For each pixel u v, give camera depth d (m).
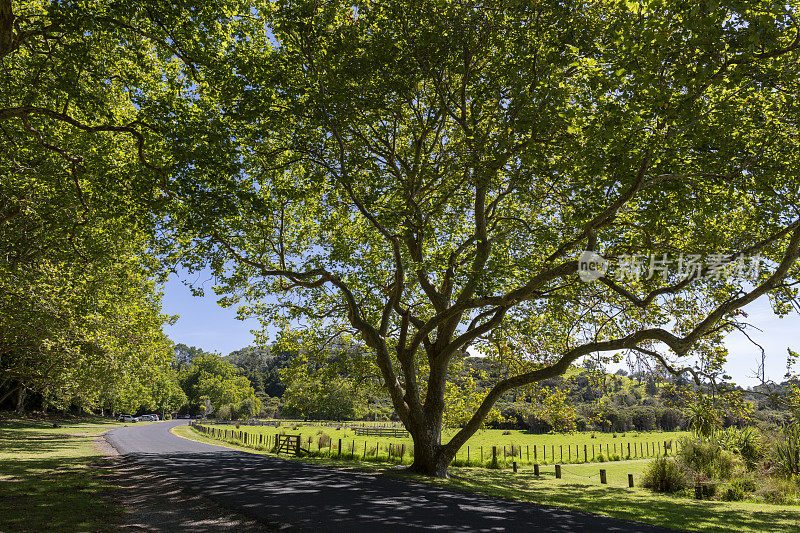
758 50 10.34
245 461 19.58
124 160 15.94
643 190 13.23
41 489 11.23
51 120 14.53
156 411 102.50
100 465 17.11
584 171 13.45
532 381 16.61
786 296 14.54
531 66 13.16
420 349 22.81
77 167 14.23
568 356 15.84
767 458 19.33
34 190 15.84
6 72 12.67
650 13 10.16
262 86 14.38
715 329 14.55
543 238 15.56
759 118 12.43
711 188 14.02
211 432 44.12
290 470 16.64
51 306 17.02
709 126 12.20
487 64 15.27
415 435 17.81
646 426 60.50
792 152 12.20
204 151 12.23
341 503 10.26
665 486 18.06
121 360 23.17
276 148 16.72
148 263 20.62
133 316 23.89
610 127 11.05
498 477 19.80
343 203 19.34
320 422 83.25
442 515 9.33
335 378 23.64
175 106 12.87
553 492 15.70
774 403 13.80
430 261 18.12
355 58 14.06
